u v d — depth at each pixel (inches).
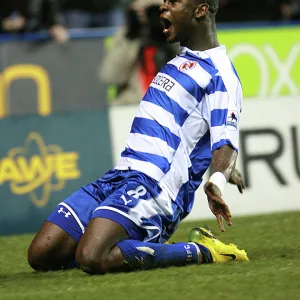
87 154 723.4
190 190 437.1
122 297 337.4
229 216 399.5
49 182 713.6
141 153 427.8
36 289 373.7
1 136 710.5
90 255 397.7
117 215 406.9
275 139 734.5
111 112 732.7
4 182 706.2
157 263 410.6
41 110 1023.0
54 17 1024.9
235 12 1168.8
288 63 1063.6
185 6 436.5
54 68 1024.9
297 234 540.4
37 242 433.1
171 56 840.9
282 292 331.0
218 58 435.8
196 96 429.7
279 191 730.2
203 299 324.8
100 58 1032.8
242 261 425.1
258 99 735.7
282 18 1138.7
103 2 1147.3
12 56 1016.9
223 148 415.8
